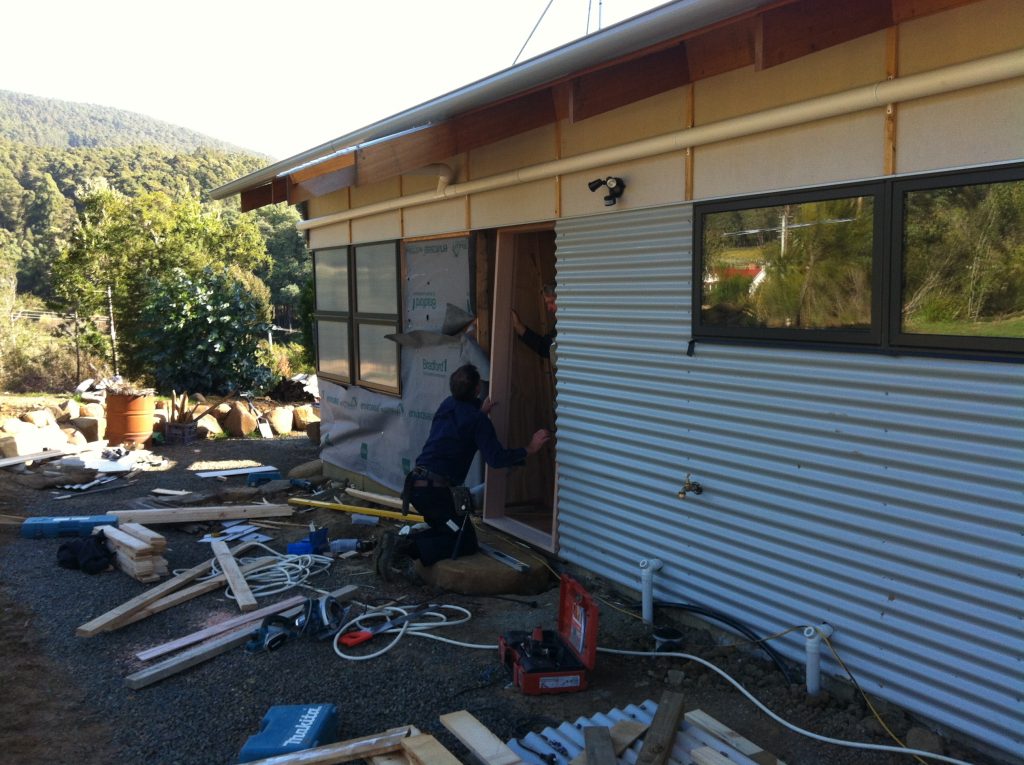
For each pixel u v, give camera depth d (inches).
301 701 155.6
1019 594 123.3
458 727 135.4
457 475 222.1
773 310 160.6
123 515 275.3
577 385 212.4
